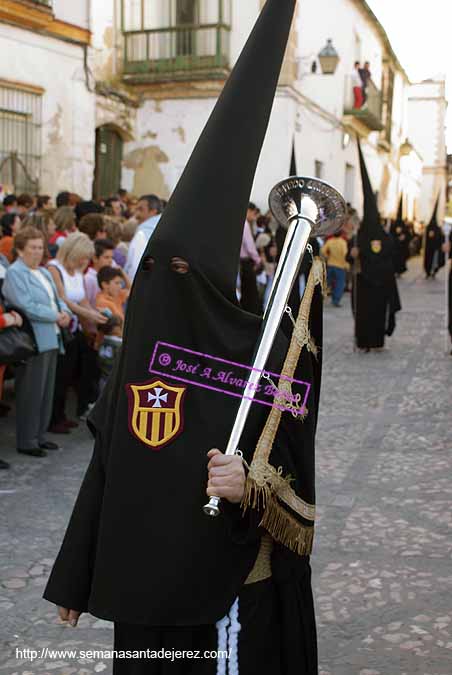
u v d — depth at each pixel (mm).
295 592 2434
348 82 29562
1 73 15430
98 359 8008
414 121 60656
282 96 22547
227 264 2252
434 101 60031
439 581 4773
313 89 25438
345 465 7102
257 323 2369
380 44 36031
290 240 2461
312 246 2641
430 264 28750
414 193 55156
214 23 21266
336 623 4289
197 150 2262
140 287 2305
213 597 2260
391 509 5988
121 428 2303
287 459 2334
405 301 21219
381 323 12867
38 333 6965
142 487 2268
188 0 21438
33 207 11609
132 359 2289
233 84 2262
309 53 24656
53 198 17062
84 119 17922
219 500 2193
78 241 7949
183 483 2254
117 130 21750
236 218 2252
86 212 10602
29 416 7145
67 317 7148
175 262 2229
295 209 2562
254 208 15297
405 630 4215
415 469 6965
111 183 21906
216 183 2221
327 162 27922
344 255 19078
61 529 5586
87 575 2457
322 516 5836
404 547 5277
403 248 29281
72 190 17719
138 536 2262
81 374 8195
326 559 5090
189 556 2244
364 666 3871
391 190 44156
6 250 8844
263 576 2367
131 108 22000
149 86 22016
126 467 2281
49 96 16750
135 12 21797
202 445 2266
